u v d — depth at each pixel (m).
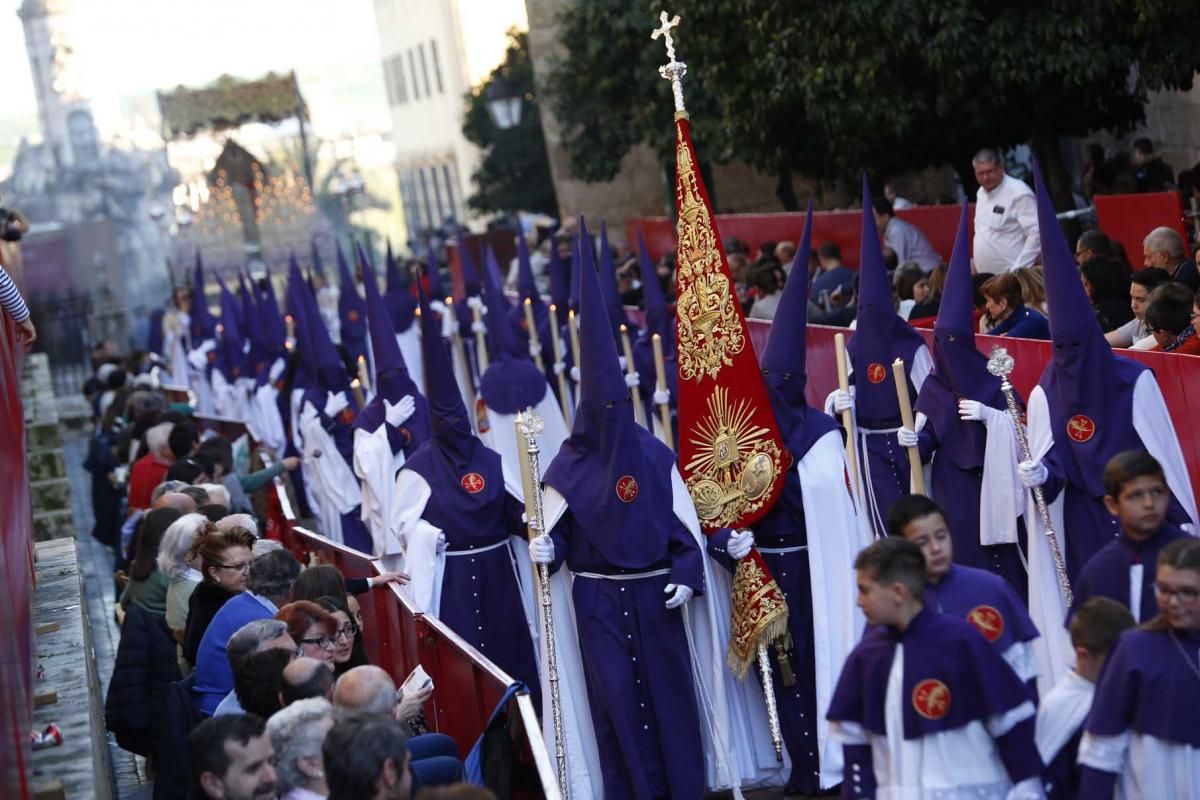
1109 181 15.99
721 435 7.68
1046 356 9.13
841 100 15.16
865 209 9.52
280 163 42.72
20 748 5.41
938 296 11.73
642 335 13.85
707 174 25.91
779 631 7.48
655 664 7.42
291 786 5.39
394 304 19.97
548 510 7.57
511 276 25.78
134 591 9.19
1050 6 13.62
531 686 8.84
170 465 12.05
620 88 23.94
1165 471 7.47
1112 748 4.85
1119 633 4.97
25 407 19.36
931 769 5.05
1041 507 7.62
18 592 6.88
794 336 7.65
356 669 6.00
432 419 8.73
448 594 8.66
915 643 5.07
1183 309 8.58
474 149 59.53
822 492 7.55
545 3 29.88
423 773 6.15
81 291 49.25
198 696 7.20
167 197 43.41
